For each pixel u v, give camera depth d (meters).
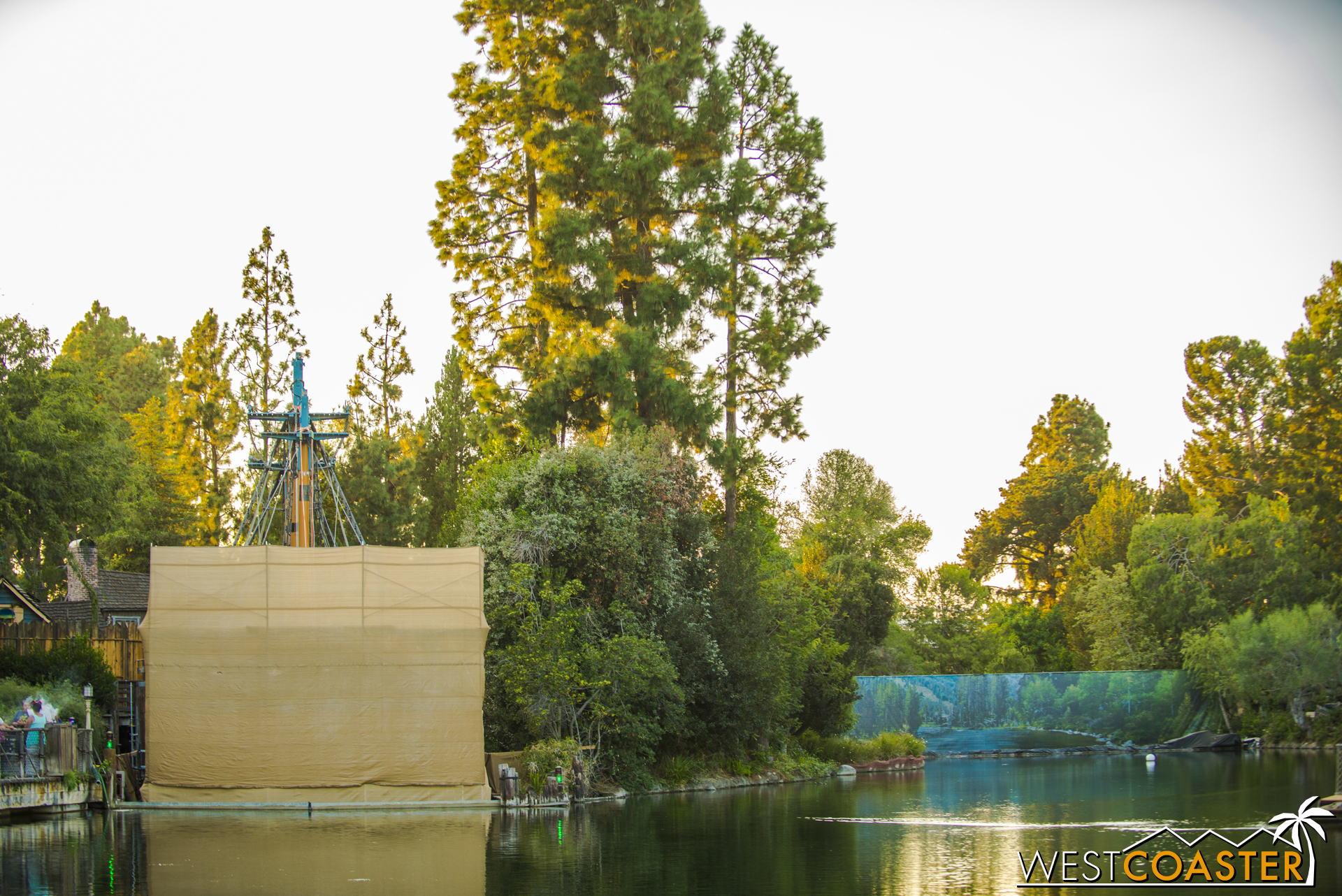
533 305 46.06
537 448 43.59
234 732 30.39
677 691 36.12
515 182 50.59
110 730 32.00
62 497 42.16
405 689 30.98
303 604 30.92
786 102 49.97
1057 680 61.94
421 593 31.34
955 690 60.94
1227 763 50.09
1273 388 79.00
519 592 35.12
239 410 65.19
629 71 47.62
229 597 30.77
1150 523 73.44
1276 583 68.38
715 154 48.19
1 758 28.27
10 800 27.39
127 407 90.62
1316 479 73.31
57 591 59.09
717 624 41.16
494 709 34.47
